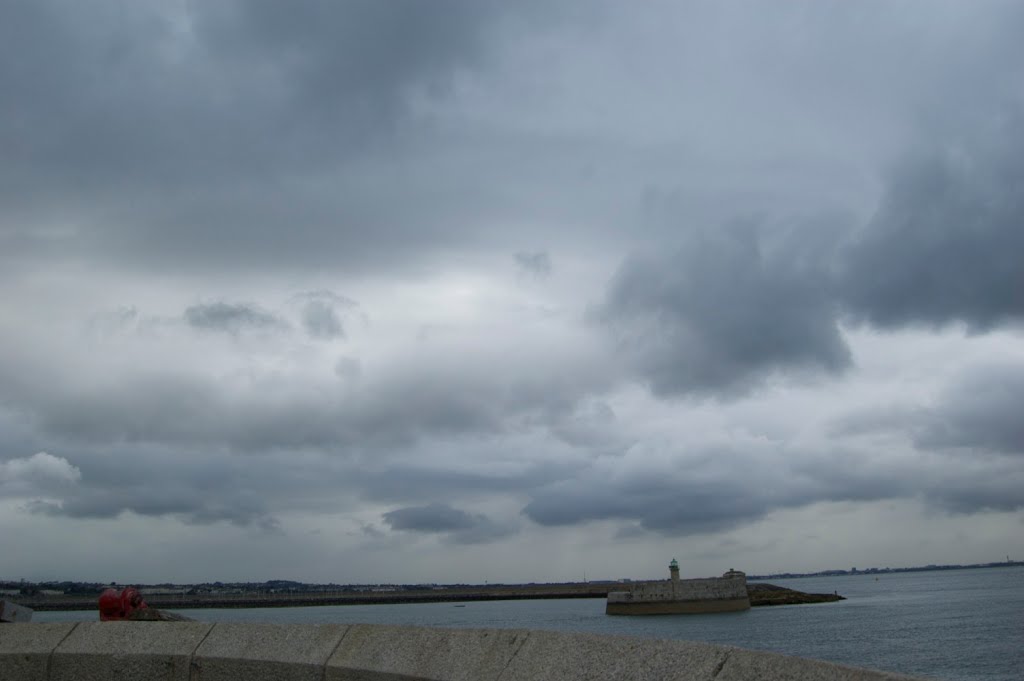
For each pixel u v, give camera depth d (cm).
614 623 9788
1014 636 6931
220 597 17488
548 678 412
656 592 10550
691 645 384
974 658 5634
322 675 511
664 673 375
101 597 727
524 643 447
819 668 331
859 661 5778
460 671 453
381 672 487
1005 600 13100
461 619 13538
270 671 537
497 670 440
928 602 13712
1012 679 4619
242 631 584
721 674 356
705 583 10412
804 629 8494
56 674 617
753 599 14700
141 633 619
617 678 387
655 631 8656
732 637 7844
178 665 575
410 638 502
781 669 341
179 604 16388
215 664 563
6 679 626
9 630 661
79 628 646
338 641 531
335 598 19625
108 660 605
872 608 12275
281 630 566
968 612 10400
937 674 5000
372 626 532
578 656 415
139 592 746
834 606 13400
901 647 6525
